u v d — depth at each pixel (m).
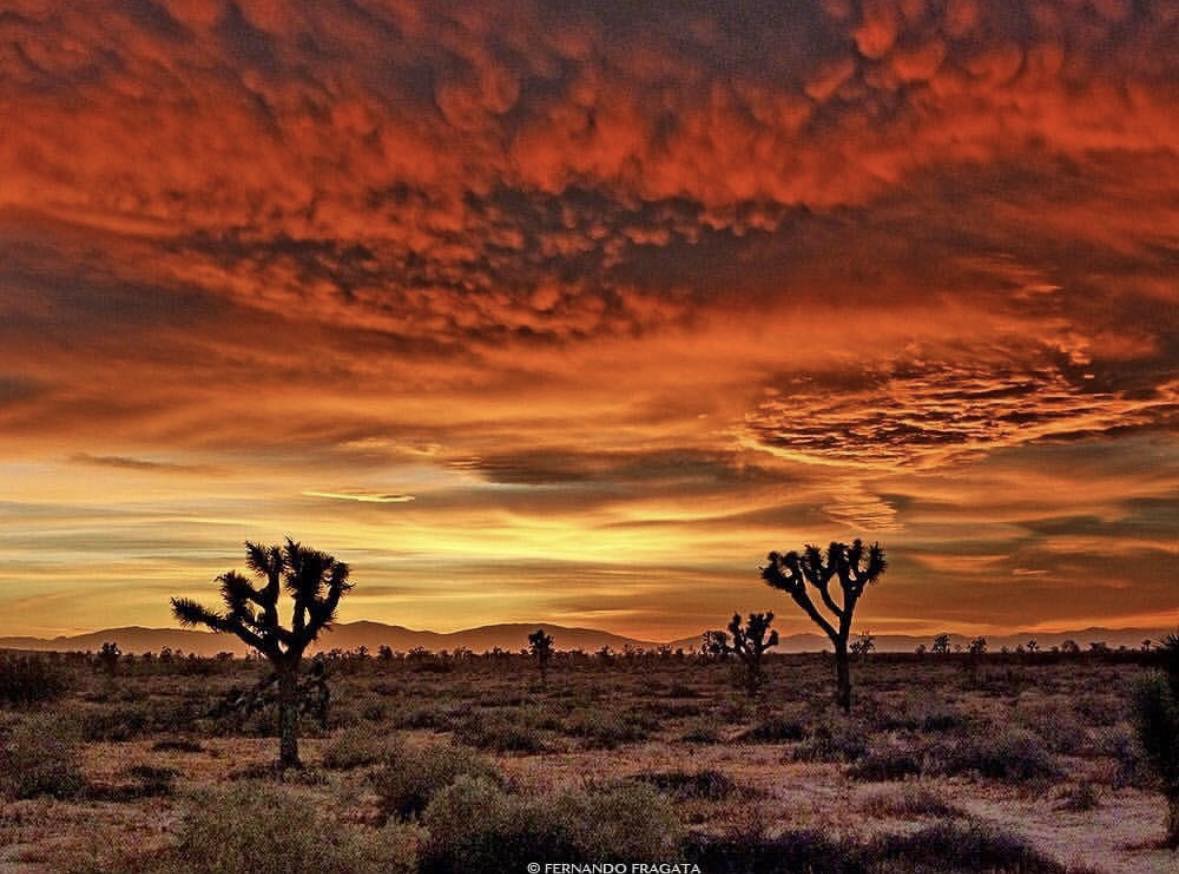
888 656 144.38
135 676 79.69
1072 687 58.69
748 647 55.53
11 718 33.50
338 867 10.77
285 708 22.83
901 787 19.11
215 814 11.67
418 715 36.06
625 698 55.34
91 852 13.07
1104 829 15.05
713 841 12.29
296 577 22.92
